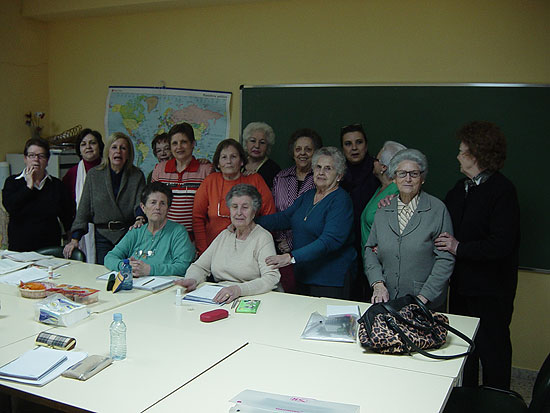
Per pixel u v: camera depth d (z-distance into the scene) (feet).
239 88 15.39
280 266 10.54
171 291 10.32
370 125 13.74
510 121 12.45
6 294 9.88
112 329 7.15
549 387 6.82
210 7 15.58
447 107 12.99
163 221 11.60
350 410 5.52
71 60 17.98
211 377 6.62
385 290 9.93
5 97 17.26
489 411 7.59
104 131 17.61
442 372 6.93
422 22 13.09
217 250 11.04
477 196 10.10
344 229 11.10
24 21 17.60
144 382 6.44
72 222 14.78
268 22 14.84
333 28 14.05
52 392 6.15
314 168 11.35
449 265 9.86
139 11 16.47
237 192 10.59
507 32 12.34
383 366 7.08
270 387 6.38
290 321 8.78
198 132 16.08
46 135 18.48
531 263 12.55
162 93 16.49
